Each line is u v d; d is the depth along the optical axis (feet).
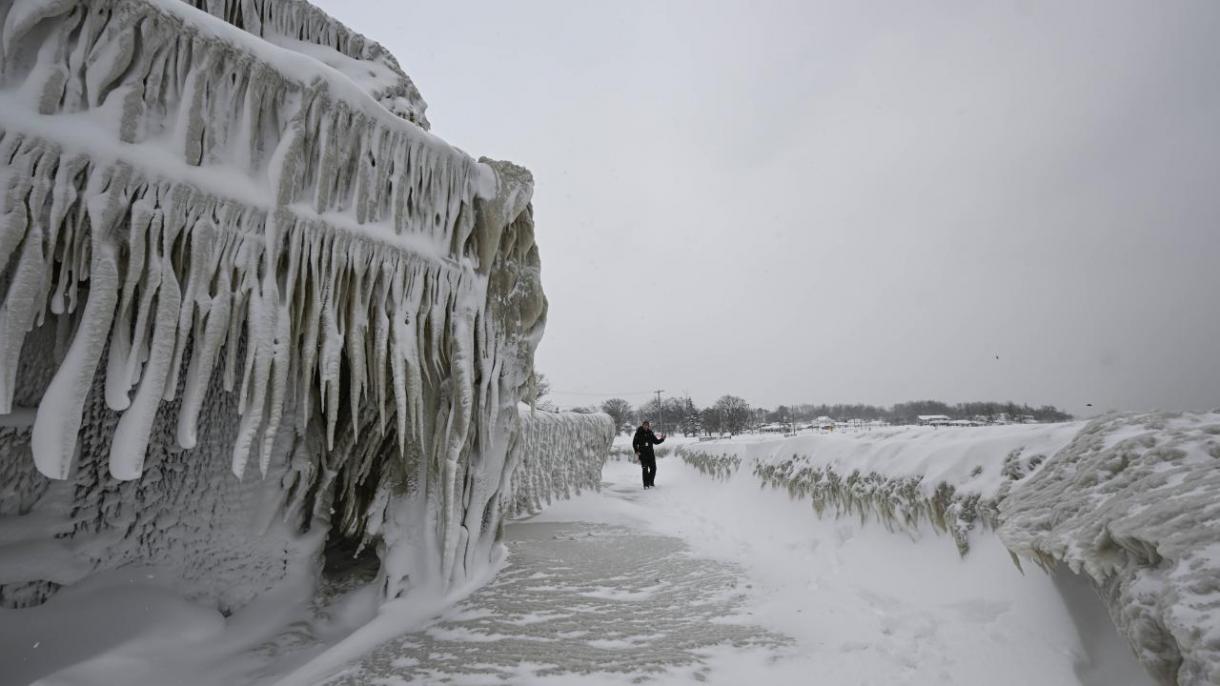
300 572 13.47
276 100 10.19
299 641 11.26
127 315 8.09
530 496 28.55
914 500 12.84
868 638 9.77
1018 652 8.16
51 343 10.39
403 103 16.58
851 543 15.17
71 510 10.55
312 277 10.39
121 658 9.11
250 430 9.24
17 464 10.02
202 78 9.09
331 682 9.04
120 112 8.17
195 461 12.12
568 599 12.99
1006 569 9.78
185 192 8.71
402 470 13.74
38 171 7.34
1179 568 5.48
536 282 16.83
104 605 10.05
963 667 8.23
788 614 11.46
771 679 8.46
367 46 17.28
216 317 8.89
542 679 8.71
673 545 19.90
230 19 13.48
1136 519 6.36
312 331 10.29
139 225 8.12
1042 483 9.32
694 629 10.84
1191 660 4.85
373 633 10.97
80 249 7.74
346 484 15.06
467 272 13.87
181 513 11.81
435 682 8.77
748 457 28.19
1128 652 7.27
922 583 11.53
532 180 15.83
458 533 13.66
